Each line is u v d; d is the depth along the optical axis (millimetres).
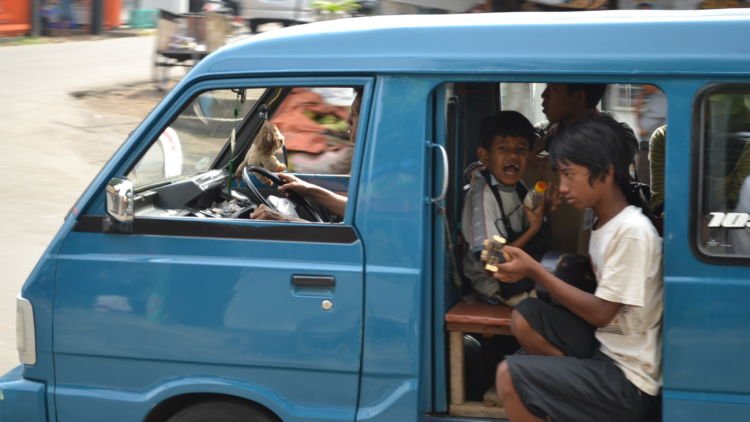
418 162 2943
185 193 3566
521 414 2914
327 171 5723
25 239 7480
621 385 2832
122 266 3121
